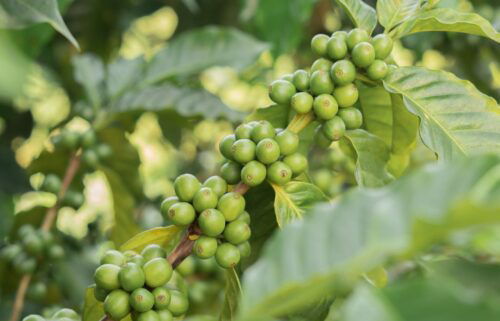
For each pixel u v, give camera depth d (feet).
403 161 3.43
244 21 4.95
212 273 4.16
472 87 3.20
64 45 5.67
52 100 5.82
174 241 3.26
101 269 3.09
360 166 3.24
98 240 4.79
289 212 3.16
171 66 4.21
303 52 5.57
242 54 4.19
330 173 4.16
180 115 4.17
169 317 3.10
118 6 5.58
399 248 2.49
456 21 3.24
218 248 3.13
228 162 3.20
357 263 2.51
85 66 4.29
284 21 4.36
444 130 3.18
